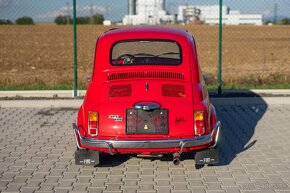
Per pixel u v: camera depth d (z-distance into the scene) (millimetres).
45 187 6086
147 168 6812
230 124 9211
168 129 6027
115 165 6949
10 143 8055
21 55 24406
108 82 6590
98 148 6152
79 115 6523
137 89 6324
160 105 6074
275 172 6547
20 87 12227
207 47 29734
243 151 7531
